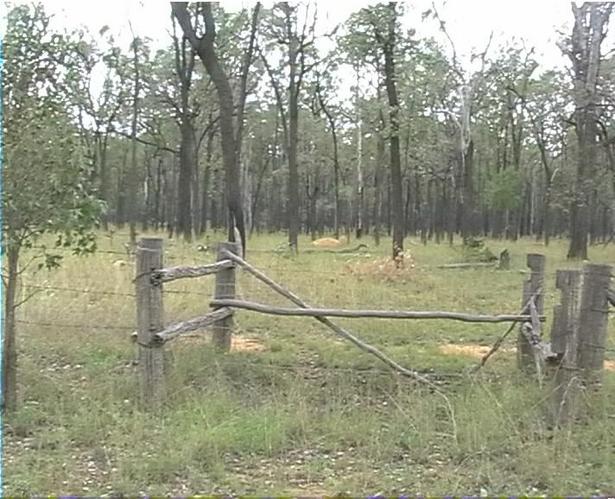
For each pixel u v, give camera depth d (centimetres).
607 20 2717
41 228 609
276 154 5362
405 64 2730
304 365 813
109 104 3969
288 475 493
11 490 436
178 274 680
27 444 540
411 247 3356
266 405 628
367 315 708
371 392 707
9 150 592
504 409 604
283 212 6253
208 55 1775
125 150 5009
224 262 793
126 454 506
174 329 674
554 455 514
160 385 641
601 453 527
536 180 5872
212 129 4356
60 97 646
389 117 2352
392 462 523
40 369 732
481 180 5319
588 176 2711
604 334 666
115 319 903
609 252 3281
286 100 4822
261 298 1096
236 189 1792
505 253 2141
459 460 524
